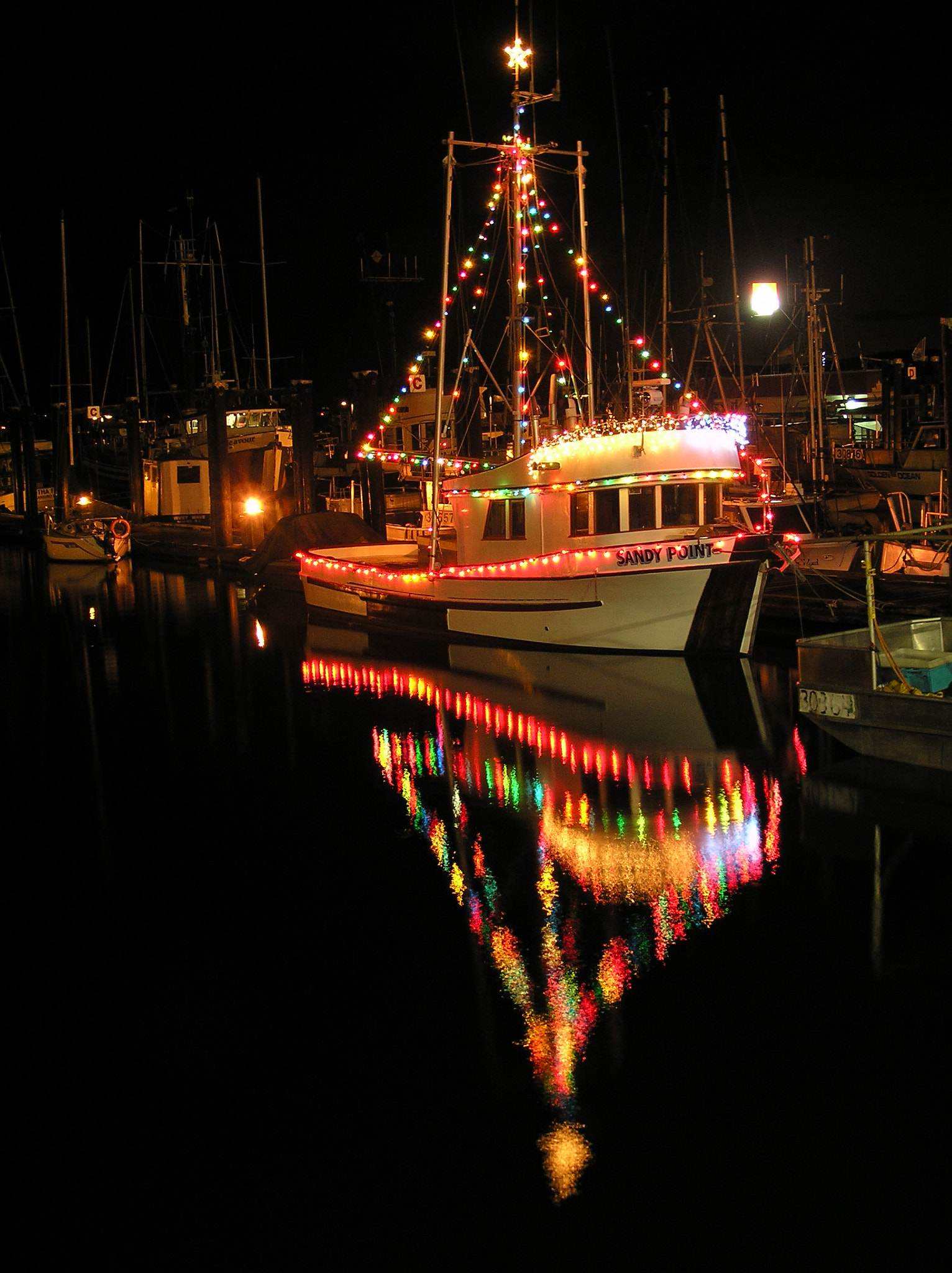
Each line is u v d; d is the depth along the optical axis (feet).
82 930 27.58
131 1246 16.30
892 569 77.05
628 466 58.39
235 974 24.80
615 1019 22.08
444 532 87.71
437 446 67.97
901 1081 19.63
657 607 59.31
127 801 38.22
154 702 54.19
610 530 59.72
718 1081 19.80
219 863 31.94
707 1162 17.58
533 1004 22.86
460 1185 17.25
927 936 25.38
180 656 66.64
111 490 180.86
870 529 101.04
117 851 33.30
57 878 31.17
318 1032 22.06
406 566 81.35
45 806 37.99
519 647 64.85
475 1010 22.72
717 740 42.83
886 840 31.30
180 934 27.14
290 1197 17.19
